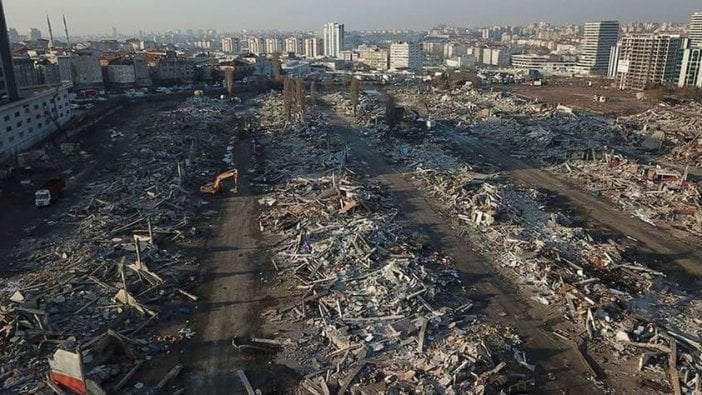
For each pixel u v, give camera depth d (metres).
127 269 37.22
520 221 48.12
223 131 93.06
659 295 35.88
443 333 30.48
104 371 26.75
